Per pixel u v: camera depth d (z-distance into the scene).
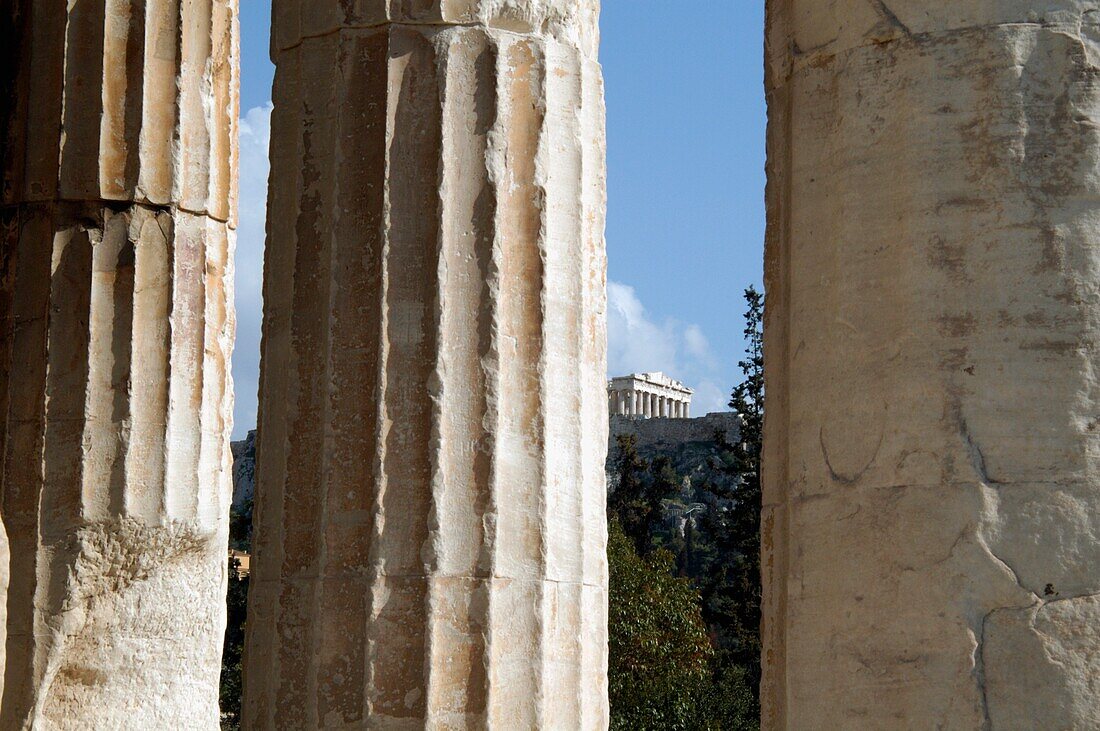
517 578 6.97
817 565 6.29
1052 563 5.84
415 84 7.26
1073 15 6.13
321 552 7.06
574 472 7.17
